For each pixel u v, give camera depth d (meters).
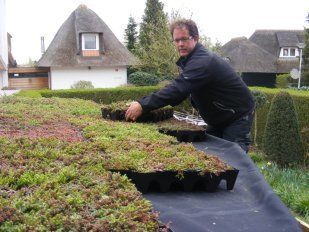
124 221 1.43
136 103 3.42
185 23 3.52
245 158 2.72
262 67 30.33
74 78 25.78
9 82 24.80
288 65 30.69
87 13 26.45
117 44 26.67
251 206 1.99
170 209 1.86
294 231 1.75
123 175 2.01
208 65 3.45
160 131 3.33
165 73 21.19
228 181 2.19
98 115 4.14
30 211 1.49
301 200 5.59
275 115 8.46
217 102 3.73
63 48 25.75
